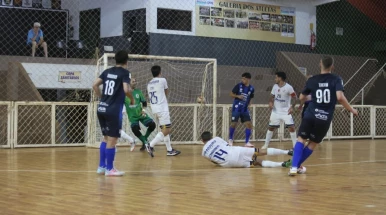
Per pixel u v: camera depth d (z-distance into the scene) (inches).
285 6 877.8
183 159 429.7
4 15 713.0
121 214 197.0
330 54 920.9
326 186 274.8
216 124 645.9
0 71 639.8
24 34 727.1
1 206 213.5
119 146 567.5
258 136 681.0
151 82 459.2
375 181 296.4
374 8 956.0
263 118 685.3
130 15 793.6
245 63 841.5
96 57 666.2
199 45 801.6
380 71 837.2
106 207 211.8
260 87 776.3
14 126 549.3
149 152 446.0
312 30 903.1
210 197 237.6
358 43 950.4
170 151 462.3
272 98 524.4
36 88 615.5
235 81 768.3
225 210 205.8
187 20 796.0
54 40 742.5
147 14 763.4
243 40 840.3
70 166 373.1
